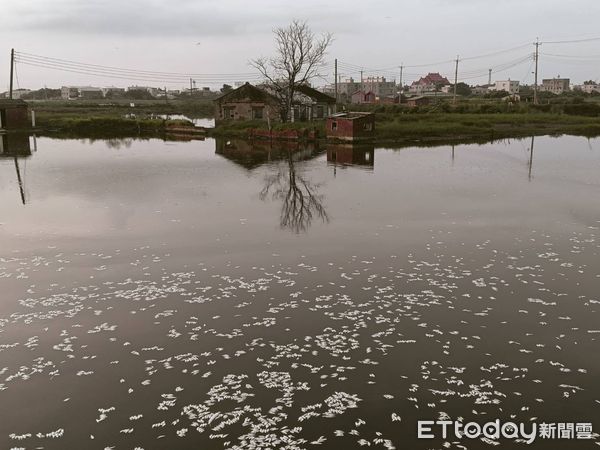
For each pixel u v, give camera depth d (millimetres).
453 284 12484
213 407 7848
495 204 20953
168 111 103125
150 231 17109
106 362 9125
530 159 35750
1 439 7199
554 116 69000
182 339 9914
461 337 9945
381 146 45781
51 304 11469
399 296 11820
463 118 65188
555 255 14469
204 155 39656
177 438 7172
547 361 9102
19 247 15375
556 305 11312
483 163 33844
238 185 26016
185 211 20078
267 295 11906
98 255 14656
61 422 7543
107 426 7438
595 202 21219
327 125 48969
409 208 20328
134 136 58312
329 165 33500
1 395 8188
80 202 21719
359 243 15727
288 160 36312
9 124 60688
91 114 81375
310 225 17844
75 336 10047
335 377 8609
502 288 12234
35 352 9469
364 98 130750
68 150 43562
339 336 9992
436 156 38188
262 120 60938
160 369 8891
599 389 8273
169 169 31750
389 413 7691
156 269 13570
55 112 85000
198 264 13945
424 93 177250
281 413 7688
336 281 12719
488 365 8977
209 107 111688
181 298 11773
